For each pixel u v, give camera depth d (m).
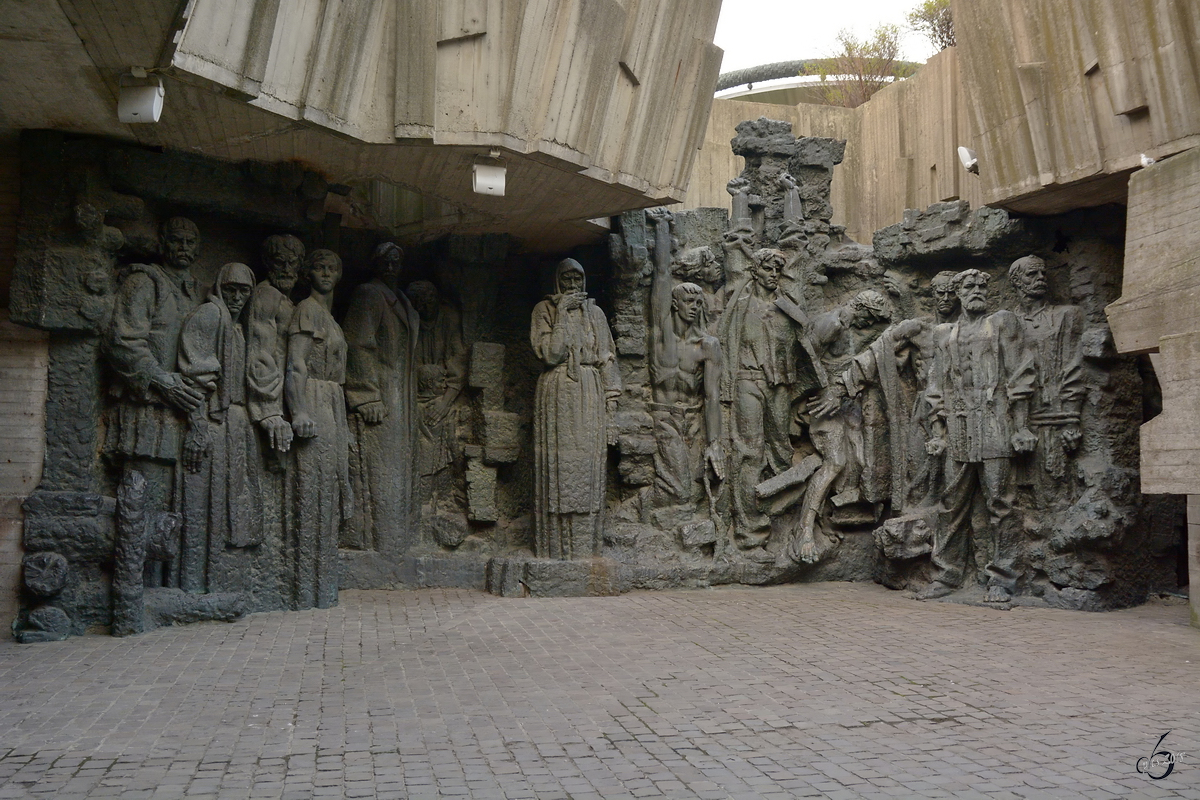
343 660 8.32
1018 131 11.48
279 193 10.70
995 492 11.66
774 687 7.48
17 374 9.48
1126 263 9.91
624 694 7.25
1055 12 10.76
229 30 8.11
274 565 10.72
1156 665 8.31
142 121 8.19
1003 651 8.84
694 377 13.08
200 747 5.93
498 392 13.05
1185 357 7.47
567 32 9.72
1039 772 5.58
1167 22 9.73
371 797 5.12
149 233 10.11
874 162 16.89
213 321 10.19
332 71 9.09
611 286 13.30
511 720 6.55
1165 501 11.73
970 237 12.74
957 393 11.98
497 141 9.63
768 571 12.77
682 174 11.84
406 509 12.24
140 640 9.05
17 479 9.42
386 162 10.45
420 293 12.81
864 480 12.94
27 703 6.89
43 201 9.44
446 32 9.30
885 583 12.64
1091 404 11.66
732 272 13.45
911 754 5.90
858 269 13.80
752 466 13.06
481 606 11.03
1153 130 10.18
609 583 11.91
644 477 12.82
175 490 10.01
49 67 8.12
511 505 13.05
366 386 12.02
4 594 9.21
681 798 5.15
